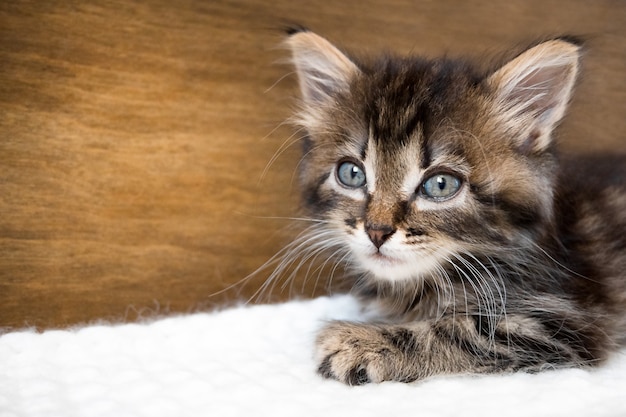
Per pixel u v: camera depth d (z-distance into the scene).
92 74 0.33
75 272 0.34
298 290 0.36
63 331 0.31
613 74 0.39
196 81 0.34
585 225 0.32
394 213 0.28
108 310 0.34
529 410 0.25
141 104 0.34
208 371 0.28
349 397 0.26
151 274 0.35
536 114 0.29
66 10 0.32
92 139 0.33
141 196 0.34
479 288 0.29
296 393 0.26
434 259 0.29
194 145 0.35
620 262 0.31
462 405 0.25
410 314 0.31
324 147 0.31
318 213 0.31
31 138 0.32
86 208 0.33
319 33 0.36
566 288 0.30
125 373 0.27
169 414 0.25
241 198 0.36
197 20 0.34
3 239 0.32
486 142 0.29
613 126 0.39
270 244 0.36
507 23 0.38
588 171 0.35
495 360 0.28
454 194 0.29
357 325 0.29
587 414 0.25
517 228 0.29
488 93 0.29
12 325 0.33
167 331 0.31
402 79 0.30
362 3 0.36
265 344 0.30
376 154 0.29
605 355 0.29
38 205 0.33
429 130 0.29
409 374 0.28
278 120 0.36
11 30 0.31
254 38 0.35
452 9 0.37
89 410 0.25
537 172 0.29
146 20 0.33
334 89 0.31
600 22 0.39
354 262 0.32
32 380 0.27
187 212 0.35
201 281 0.35
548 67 0.29
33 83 0.32
